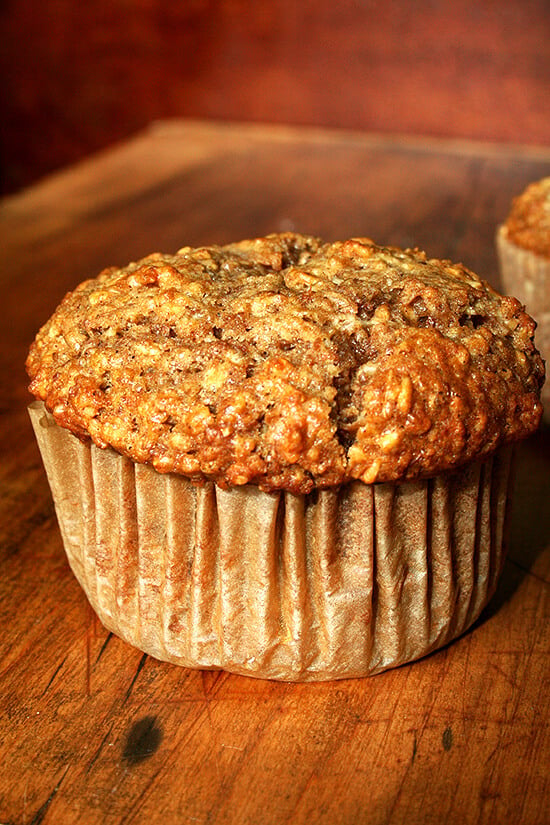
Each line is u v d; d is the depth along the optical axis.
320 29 0.63
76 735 0.21
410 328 0.21
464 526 0.22
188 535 0.21
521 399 0.21
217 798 0.20
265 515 0.21
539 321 0.31
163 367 0.21
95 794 0.20
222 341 0.21
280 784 0.20
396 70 0.63
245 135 0.60
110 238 0.42
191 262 0.22
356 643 0.21
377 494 0.21
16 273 0.39
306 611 0.21
